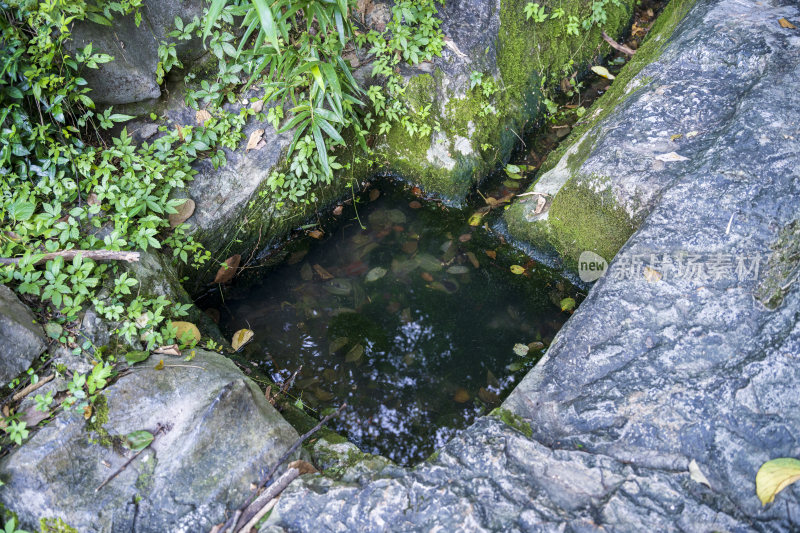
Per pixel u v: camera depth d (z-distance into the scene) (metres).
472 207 3.88
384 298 3.39
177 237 3.27
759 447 2.10
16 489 2.18
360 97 3.84
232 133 3.54
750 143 2.97
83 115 3.28
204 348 2.98
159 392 2.49
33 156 3.10
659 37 4.23
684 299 2.56
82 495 2.21
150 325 2.76
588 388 2.42
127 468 2.29
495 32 4.04
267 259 3.66
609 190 3.23
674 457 2.14
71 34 3.12
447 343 3.15
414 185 4.03
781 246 2.60
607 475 2.12
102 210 3.09
